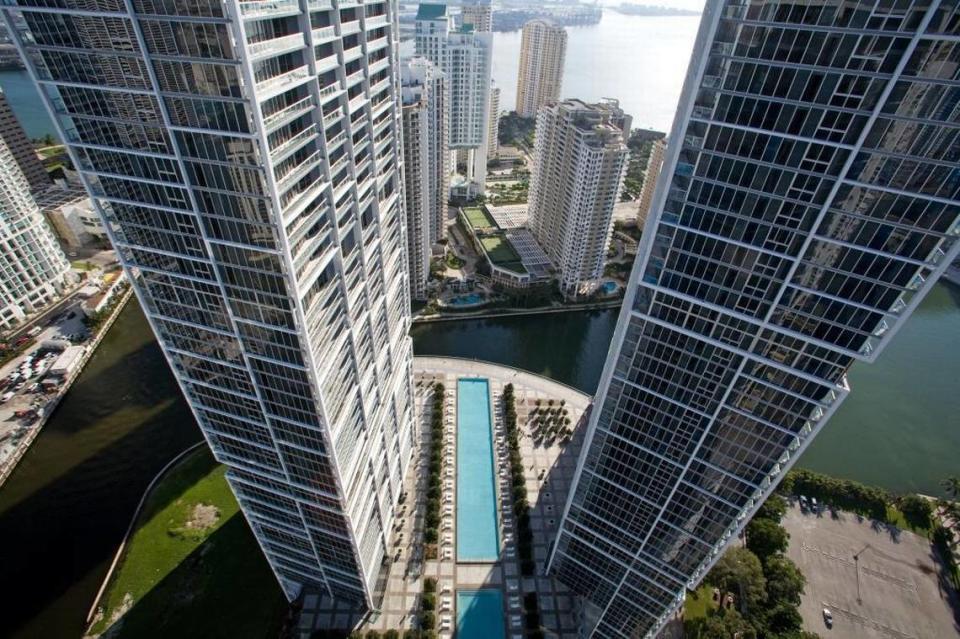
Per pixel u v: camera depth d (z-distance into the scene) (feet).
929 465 483.51
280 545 325.01
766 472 213.46
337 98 203.92
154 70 149.28
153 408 492.54
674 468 238.07
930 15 124.77
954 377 581.12
